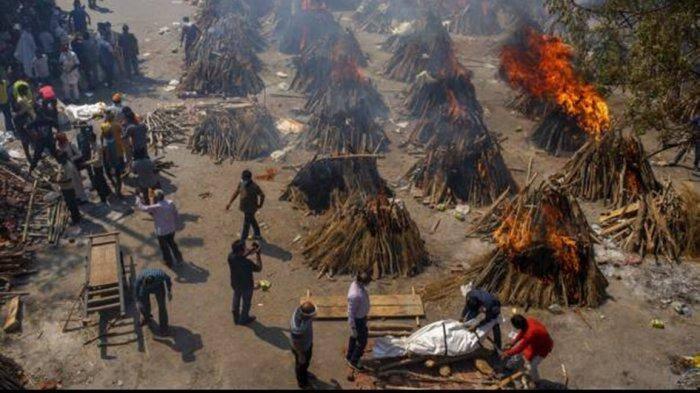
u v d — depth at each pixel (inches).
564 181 578.6
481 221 522.0
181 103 780.6
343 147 646.5
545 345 348.5
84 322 399.9
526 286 433.4
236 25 955.3
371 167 560.1
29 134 572.4
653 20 464.8
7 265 449.4
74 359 375.2
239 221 534.9
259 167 629.6
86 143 570.9
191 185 590.6
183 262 473.1
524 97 780.6
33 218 519.8
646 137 714.2
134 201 559.5
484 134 586.9
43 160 607.2
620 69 509.0
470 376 370.3
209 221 531.8
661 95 480.7
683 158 669.3
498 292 438.6
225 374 368.2
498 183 567.8
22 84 610.9
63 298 429.1
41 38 813.9
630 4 493.7
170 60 946.7
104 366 370.6
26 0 895.7
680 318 420.2
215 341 393.7
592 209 555.2
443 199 566.3
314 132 668.1
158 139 671.1
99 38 809.5
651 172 568.1
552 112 689.0
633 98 501.7
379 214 473.1
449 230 524.7
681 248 488.1
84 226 516.1
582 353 388.8
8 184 549.3
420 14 1096.2
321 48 836.0
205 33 900.0
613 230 510.3
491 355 383.6
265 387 359.6
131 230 513.7
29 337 392.5
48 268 461.1
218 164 632.4
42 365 370.0
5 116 670.5
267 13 1177.4
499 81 885.8
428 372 375.2
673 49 451.8
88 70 798.5
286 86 848.3
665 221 494.9
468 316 389.7
